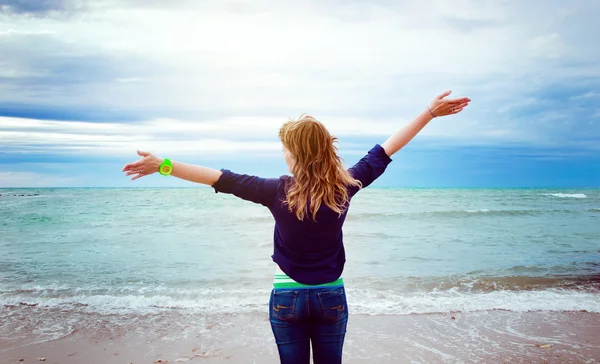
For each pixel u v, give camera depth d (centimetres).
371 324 535
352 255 978
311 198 194
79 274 801
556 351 454
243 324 538
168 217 1730
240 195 199
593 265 884
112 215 1800
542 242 1170
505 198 3328
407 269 841
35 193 3819
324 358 210
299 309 203
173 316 569
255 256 962
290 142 198
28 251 1026
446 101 215
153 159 183
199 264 883
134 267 858
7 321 549
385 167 221
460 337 493
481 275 793
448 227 1476
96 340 486
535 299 644
